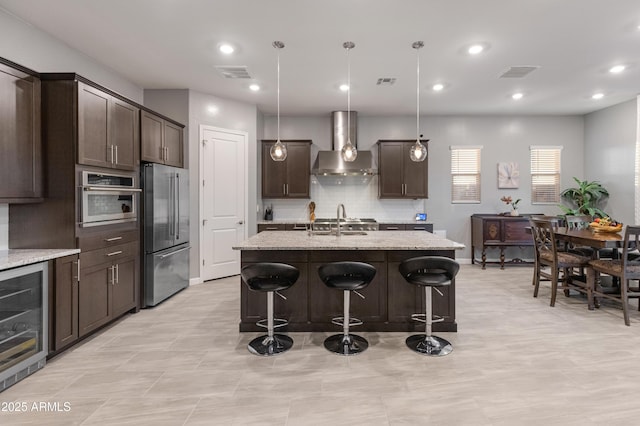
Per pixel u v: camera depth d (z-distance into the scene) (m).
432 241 3.24
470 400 2.08
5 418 1.91
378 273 3.14
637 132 5.29
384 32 3.22
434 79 4.48
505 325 3.30
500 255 6.05
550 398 2.10
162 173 3.98
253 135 5.61
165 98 4.80
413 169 6.09
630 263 3.46
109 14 2.90
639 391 2.17
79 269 2.81
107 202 3.20
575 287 4.00
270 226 5.79
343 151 3.61
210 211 5.07
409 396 2.12
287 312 3.15
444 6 2.78
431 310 2.88
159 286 3.93
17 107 2.55
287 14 2.90
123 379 2.32
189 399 2.09
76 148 2.78
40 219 2.78
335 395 2.13
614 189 5.73
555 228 4.55
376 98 5.32
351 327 3.15
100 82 3.96
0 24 2.79
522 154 6.43
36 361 2.41
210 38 3.34
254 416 1.92
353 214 6.41
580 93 5.09
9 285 2.27
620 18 2.97
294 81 4.54
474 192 6.45
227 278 5.26
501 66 4.05
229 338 3.01
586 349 2.77
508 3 2.74
